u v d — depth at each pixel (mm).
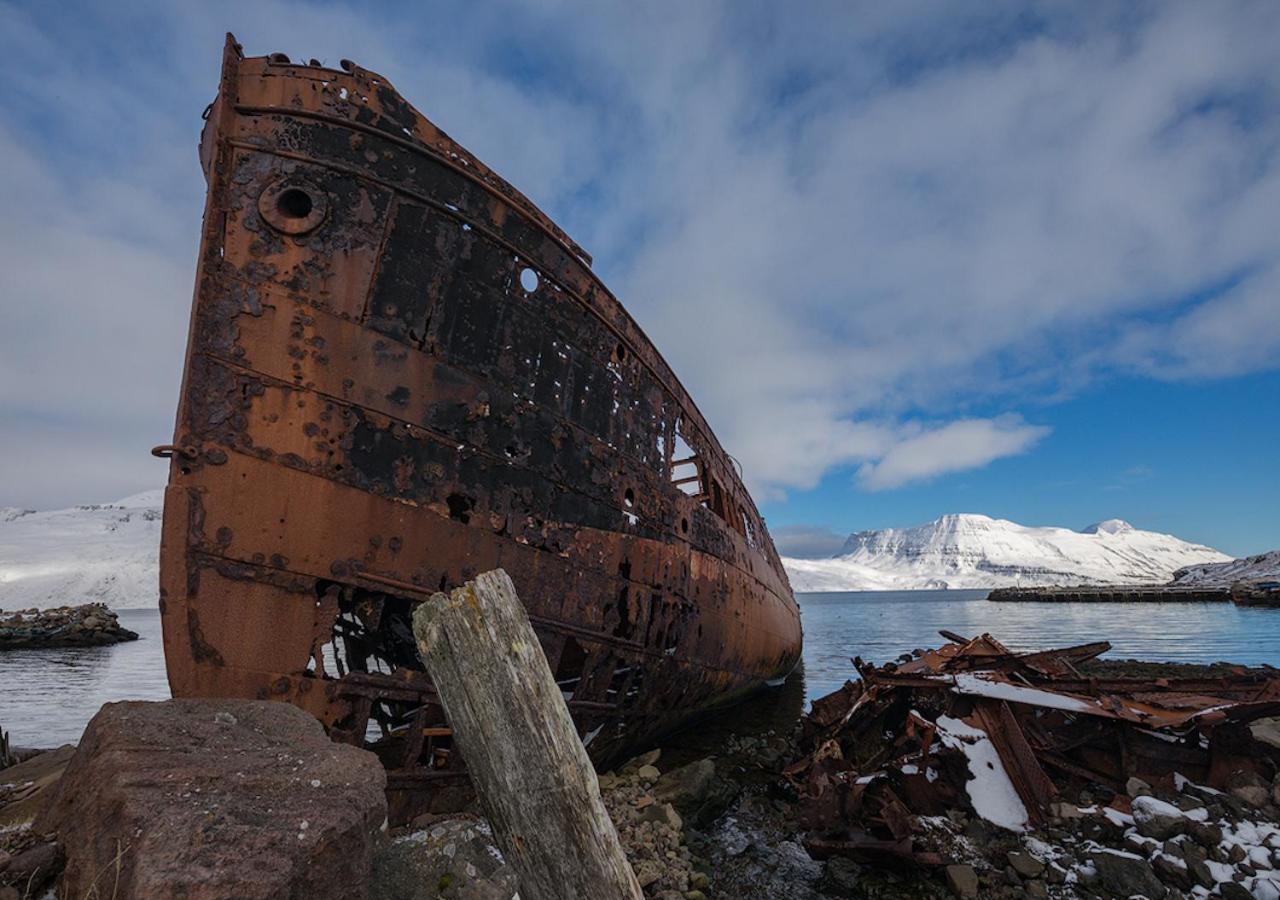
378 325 5289
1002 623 45156
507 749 2094
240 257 4809
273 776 2730
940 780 6934
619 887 2027
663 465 8578
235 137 4996
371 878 3100
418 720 5148
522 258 6465
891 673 9109
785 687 17516
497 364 6086
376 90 5570
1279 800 5930
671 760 9547
